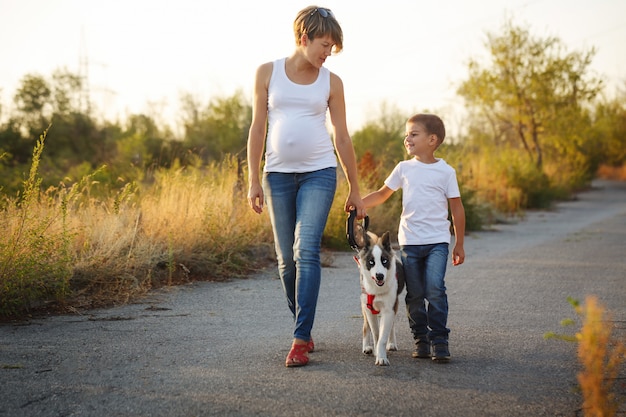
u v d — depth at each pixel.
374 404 3.55
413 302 4.66
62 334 5.12
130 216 8.33
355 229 4.98
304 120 4.49
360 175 13.96
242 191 10.34
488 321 5.91
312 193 4.49
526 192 25.95
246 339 5.09
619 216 21.12
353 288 7.75
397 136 30.48
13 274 5.73
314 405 3.52
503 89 34.31
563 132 35.44
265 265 9.05
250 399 3.62
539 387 3.89
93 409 3.45
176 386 3.84
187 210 8.98
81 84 35.56
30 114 34.41
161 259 7.68
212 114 35.81
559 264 9.88
